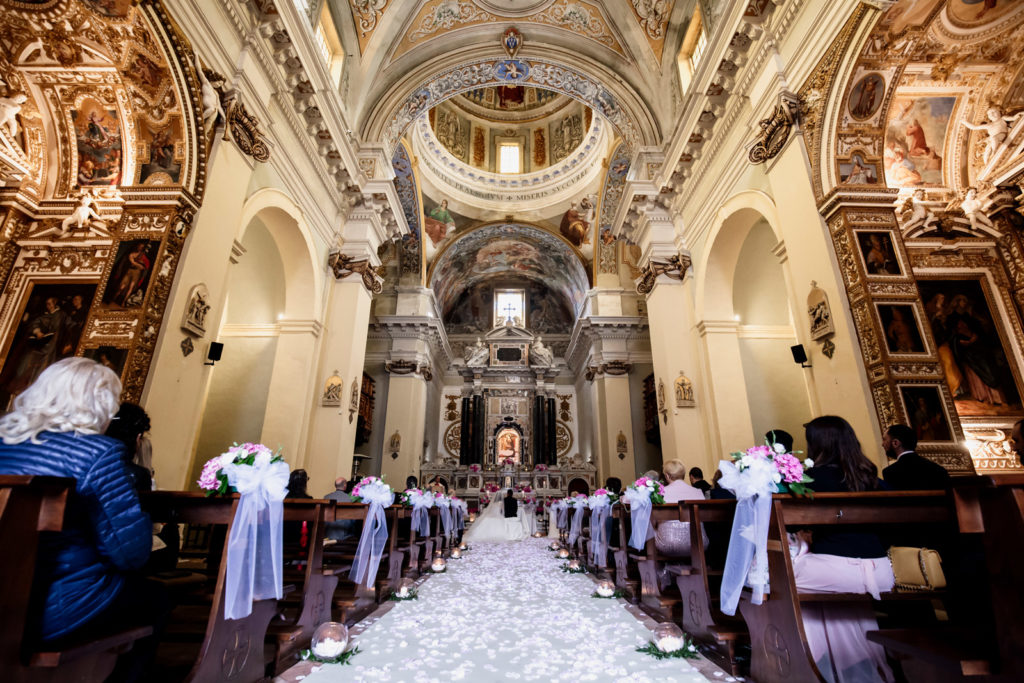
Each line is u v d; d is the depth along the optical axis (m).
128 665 2.15
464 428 23.56
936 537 3.17
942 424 4.84
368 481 4.56
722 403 8.95
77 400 1.82
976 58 6.87
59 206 7.13
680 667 2.99
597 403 18.47
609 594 5.13
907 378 4.95
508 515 13.86
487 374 24.67
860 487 2.73
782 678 2.42
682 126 9.26
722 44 7.41
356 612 4.09
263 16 6.86
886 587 2.59
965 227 8.59
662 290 10.26
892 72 5.74
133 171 6.25
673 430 9.36
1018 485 1.71
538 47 11.83
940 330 8.57
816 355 5.89
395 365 18.12
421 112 12.37
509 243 22.91
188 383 5.66
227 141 6.45
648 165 10.88
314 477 9.09
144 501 2.62
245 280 9.78
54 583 1.70
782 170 6.56
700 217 9.63
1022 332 8.37
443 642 3.49
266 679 2.78
